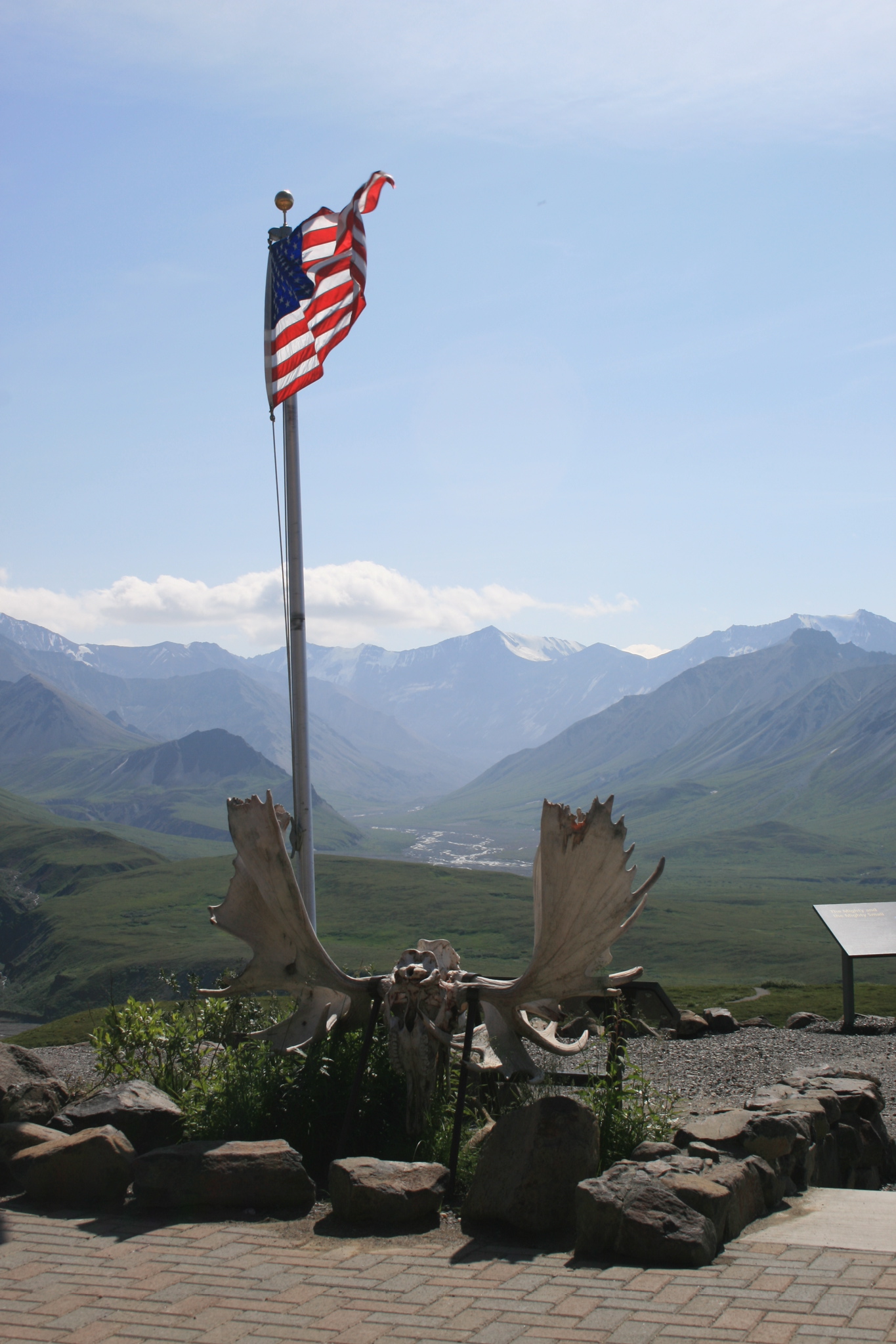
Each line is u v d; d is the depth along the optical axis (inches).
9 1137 298.5
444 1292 209.8
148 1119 314.8
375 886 6958.7
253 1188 267.9
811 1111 319.3
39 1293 212.5
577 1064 554.9
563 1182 250.7
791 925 6441.9
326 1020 331.0
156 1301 207.5
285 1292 211.3
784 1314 193.0
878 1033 766.5
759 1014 983.6
